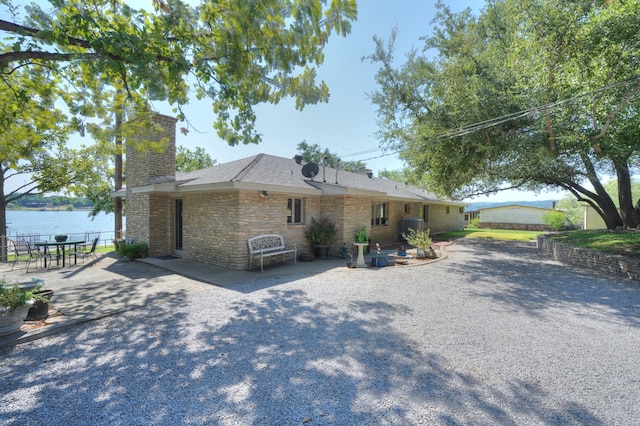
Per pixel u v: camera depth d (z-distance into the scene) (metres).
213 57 5.02
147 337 4.11
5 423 2.41
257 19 4.54
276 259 9.68
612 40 6.60
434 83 10.59
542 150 8.50
